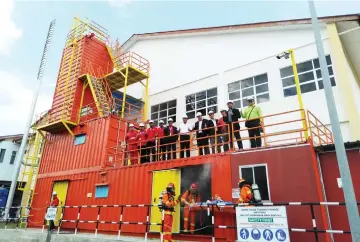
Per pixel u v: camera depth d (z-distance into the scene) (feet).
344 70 43.16
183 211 35.42
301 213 27.81
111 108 60.59
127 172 44.80
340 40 49.32
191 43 67.62
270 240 24.08
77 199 51.55
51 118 65.31
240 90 54.90
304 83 47.50
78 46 69.92
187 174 37.19
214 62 61.21
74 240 38.09
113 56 73.77
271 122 48.75
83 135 57.57
